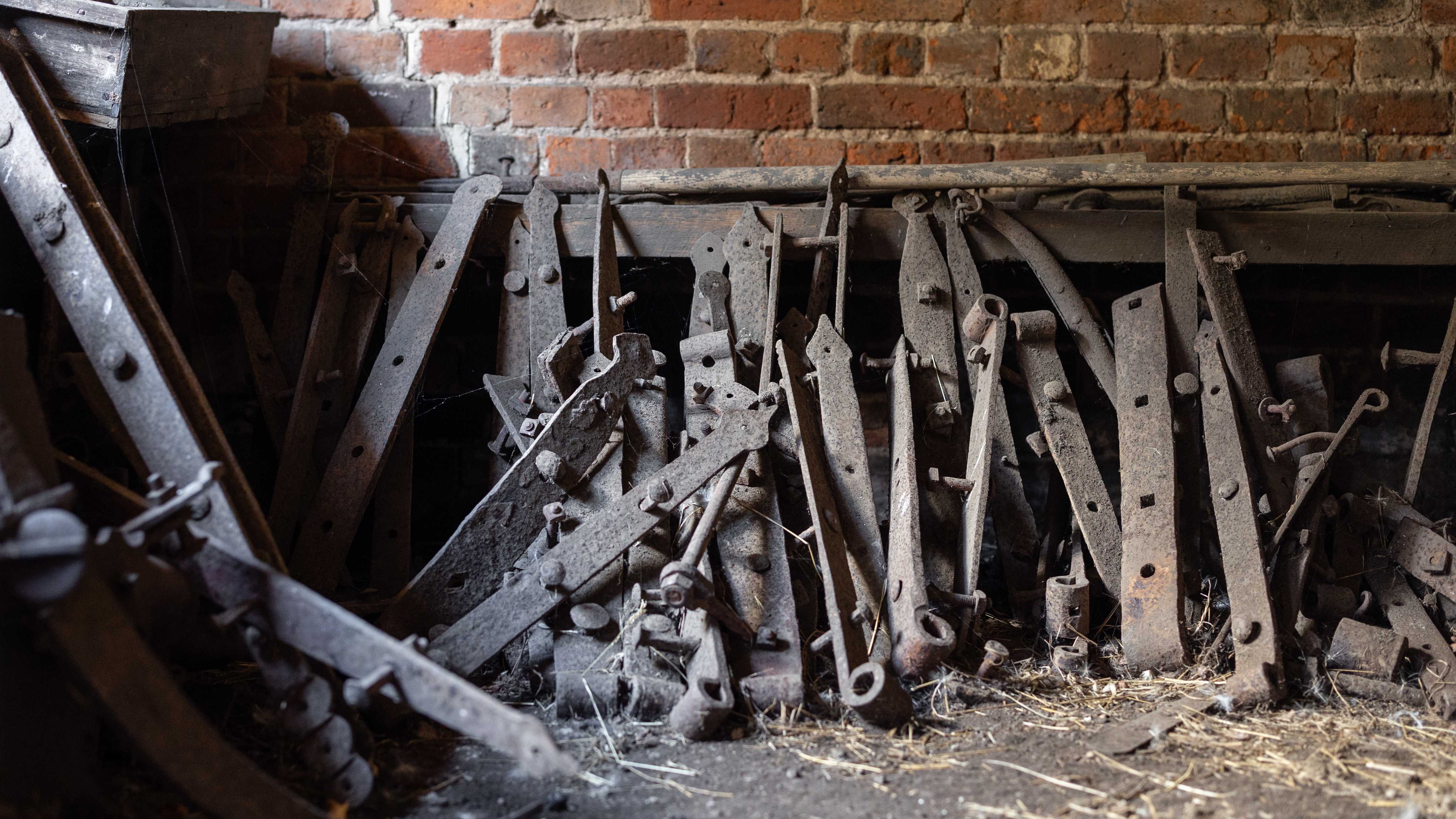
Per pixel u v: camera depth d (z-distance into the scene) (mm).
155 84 2170
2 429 1324
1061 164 2625
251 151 2738
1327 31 2783
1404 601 2221
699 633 1939
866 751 1793
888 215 2625
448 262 2533
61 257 1841
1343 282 2768
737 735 1838
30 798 1319
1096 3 2773
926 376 2477
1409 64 2785
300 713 1609
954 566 2309
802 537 2174
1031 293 2791
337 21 2750
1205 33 2783
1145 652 2107
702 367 2439
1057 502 2479
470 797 1642
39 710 1336
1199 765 1737
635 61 2771
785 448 2342
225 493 1675
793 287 2787
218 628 1584
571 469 2170
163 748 1340
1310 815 1561
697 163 2783
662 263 2758
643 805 1612
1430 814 1559
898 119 2781
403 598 2078
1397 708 1967
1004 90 2785
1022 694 2035
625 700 1918
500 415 2682
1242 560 2115
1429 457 2783
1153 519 2225
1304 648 2113
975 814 1578
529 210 2623
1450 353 2387
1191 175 2588
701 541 2016
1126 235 2594
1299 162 2615
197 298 2734
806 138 2787
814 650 1980
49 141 1978
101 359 1772
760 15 2768
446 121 2781
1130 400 2412
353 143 2770
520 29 2764
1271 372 2809
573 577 2000
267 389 2479
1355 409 2256
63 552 1203
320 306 2480
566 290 2787
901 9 2770
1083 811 1587
